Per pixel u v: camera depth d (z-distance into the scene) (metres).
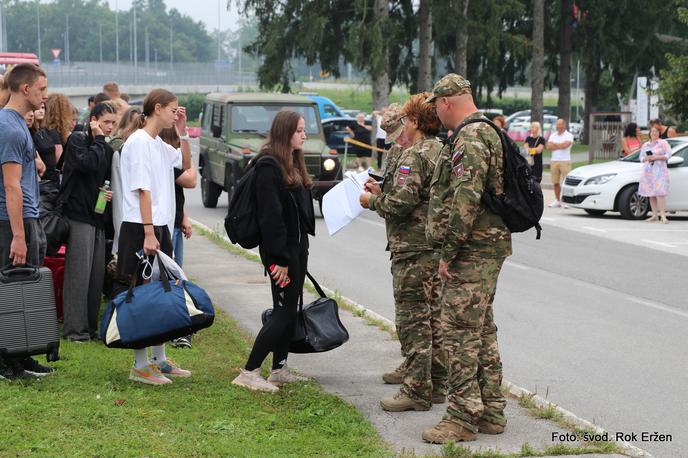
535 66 60.03
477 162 7.54
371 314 13.30
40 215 10.73
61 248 12.15
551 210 29.80
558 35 65.50
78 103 103.19
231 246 20.12
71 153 10.73
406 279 8.81
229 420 8.18
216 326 12.15
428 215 7.98
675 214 29.08
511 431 8.30
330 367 10.48
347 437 7.95
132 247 9.66
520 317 14.08
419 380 8.85
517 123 75.88
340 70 53.16
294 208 9.08
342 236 23.17
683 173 27.11
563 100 64.94
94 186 10.79
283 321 9.25
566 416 8.83
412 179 8.62
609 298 15.70
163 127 9.83
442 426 7.97
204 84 127.94
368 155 39.75
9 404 8.23
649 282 17.23
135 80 115.25
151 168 9.68
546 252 20.94
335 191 9.80
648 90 35.84
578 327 13.41
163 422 8.05
